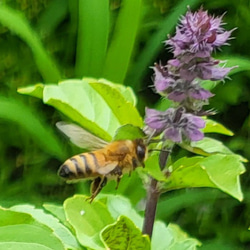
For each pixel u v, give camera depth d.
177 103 0.20
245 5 0.34
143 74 0.33
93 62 0.30
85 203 0.21
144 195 0.28
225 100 0.34
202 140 0.21
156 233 0.22
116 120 0.21
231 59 0.31
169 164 0.21
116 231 0.20
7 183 0.33
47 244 0.20
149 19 0.34
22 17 0.32
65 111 0.21
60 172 0.21
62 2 0.34
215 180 0.20
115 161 0.21
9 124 0.33
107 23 0.30
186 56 0.20
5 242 0.19
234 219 0.34
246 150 0.34
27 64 0.34
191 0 0.32
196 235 0.33
